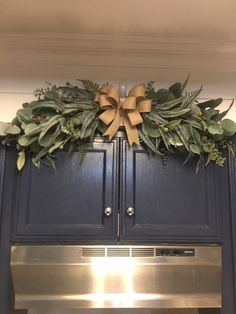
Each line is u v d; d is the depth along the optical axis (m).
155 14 1.63
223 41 1.86
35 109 1.67
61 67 1.92
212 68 1.96
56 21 1.70
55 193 1.63
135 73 1.94
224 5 1.56
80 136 1.63
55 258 1.57
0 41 1.84
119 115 1.69
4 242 1.59
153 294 1.59
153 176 1.66
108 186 1.64
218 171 1.70
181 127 1.67
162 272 1.59
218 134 1.68
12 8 1.60
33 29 1.77
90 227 1.60
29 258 1.57
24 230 1.59
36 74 1.91
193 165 1.69
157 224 1.62
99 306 1.57
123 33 1.80
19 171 1.64
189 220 1.64
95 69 1.93
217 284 1.61
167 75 1.95
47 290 1.57
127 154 1.67
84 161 1.66
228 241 1.64
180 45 1.89
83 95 1.71
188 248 1.62
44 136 1.63
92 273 1.58
